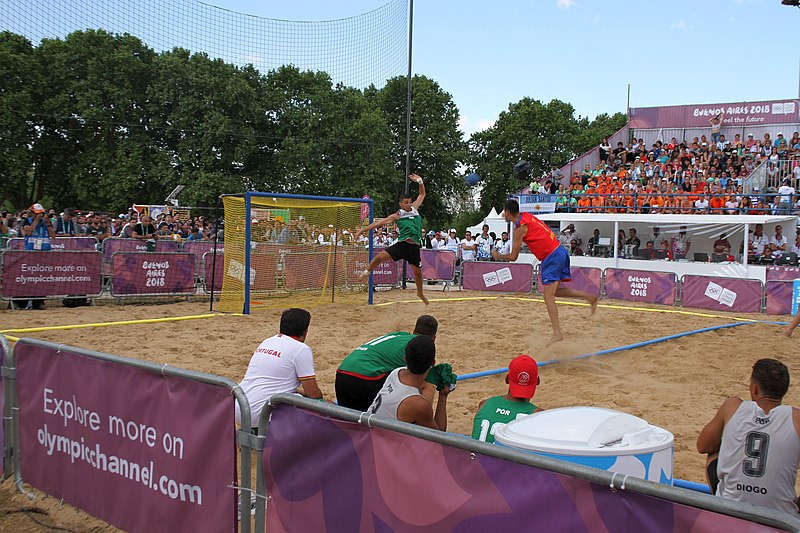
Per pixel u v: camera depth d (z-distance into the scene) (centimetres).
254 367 464
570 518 225
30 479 460
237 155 3562
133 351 896
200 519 345
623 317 1402
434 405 687
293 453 312
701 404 714
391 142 4300
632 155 2875
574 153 5078
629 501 213
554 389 772
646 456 288
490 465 246
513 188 4925
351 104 3912
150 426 369
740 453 335
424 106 4619
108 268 1492
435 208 4903
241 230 1373
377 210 3922
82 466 417
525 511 236
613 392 759
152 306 1370
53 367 435
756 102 2889
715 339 1144
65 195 3853
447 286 1920
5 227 1548
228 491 329
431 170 4709
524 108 5006
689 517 201
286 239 1497
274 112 3831
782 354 1014
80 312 1238
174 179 3500
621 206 2328
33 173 3791
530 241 808
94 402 404
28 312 1216
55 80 3294
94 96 3272
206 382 337
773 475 326
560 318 1356
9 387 468
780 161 2431
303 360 464
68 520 416
